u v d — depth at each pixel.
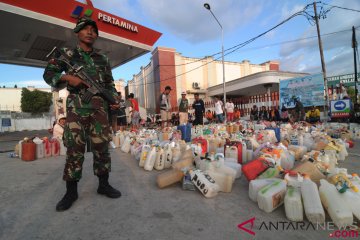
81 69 2.42
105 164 2.65
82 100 2.41
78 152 2.40
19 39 9.91
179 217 2.17
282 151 3.74
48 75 2.33
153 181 3.23
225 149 4.14
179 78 28.75
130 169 3.92
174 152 4.03
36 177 3.49
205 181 2.68
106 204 2.47
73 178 2.38
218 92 27.62
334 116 11.31
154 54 29.20
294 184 2.47
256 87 23.88
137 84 39.56
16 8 7.49
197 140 4.88
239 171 3.38
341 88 14.70
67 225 2.03
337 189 2.16
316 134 6.03
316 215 1.99
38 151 4.99
